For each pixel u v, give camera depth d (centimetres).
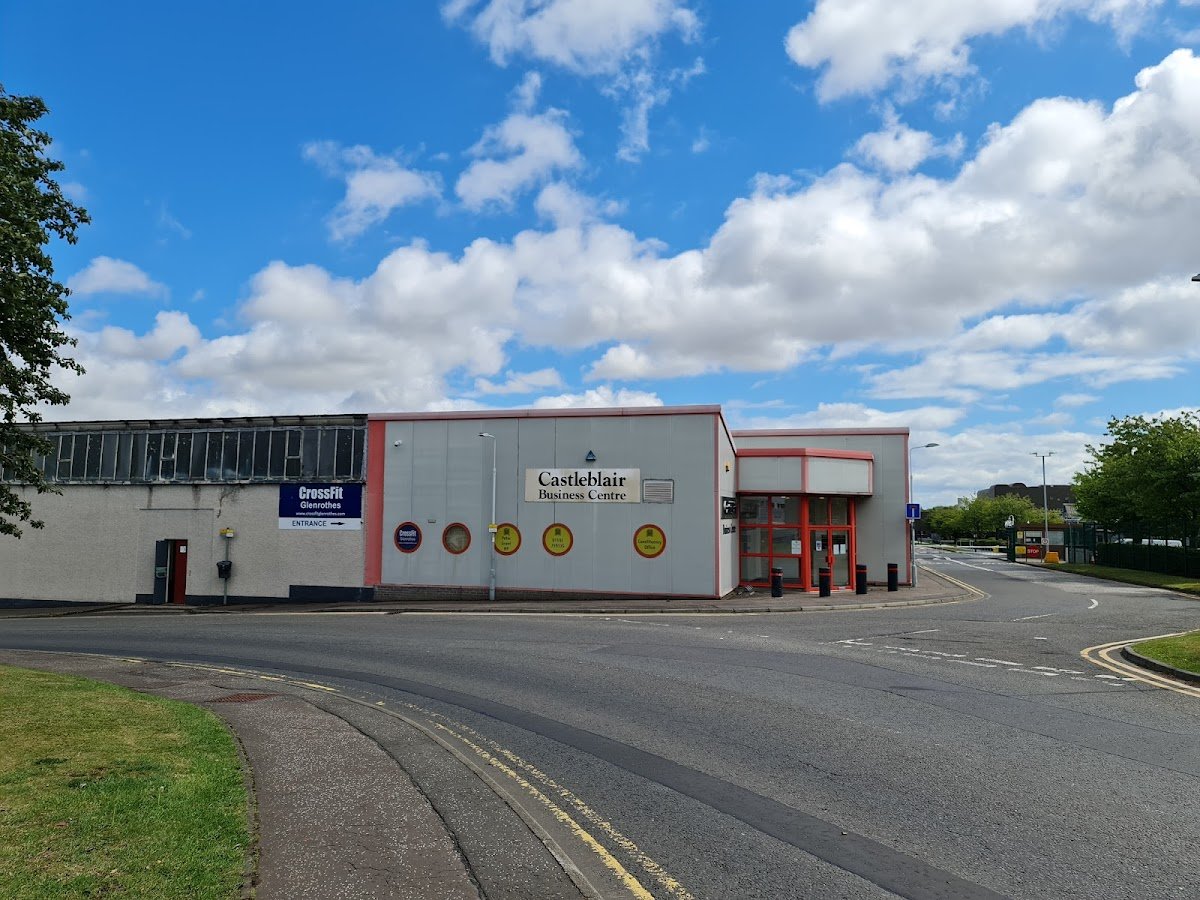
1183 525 4219
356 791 652
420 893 464
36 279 1223
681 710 1016
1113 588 3450
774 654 1474
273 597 3077
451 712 1029
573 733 906
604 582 2750
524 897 467
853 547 3123
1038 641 1664
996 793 688
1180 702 1059
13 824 537
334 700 1095
